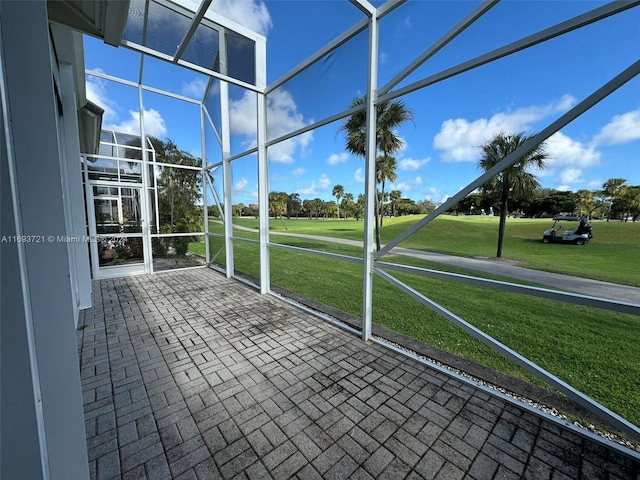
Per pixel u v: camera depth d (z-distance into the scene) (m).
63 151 3.36
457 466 1.42
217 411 1.82
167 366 2.36
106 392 2.01
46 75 0.95
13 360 0.88
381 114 3.00
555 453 1.50
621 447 1.49
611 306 1.44
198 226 7.12
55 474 1.04
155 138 6.48
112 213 5.77
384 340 2.85
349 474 1.38
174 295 4.44
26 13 0.91
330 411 1.83
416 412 1.82
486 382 2.12
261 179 4.31
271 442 1.58
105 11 2.18
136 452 1.50
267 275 4.54
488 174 1.92
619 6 1.34
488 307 3.31
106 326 3.20
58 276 0.99
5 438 0.88
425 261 3.48
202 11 2.37
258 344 2.77
